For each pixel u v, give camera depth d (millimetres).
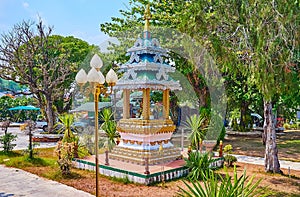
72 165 10359
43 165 10812
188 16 9844
